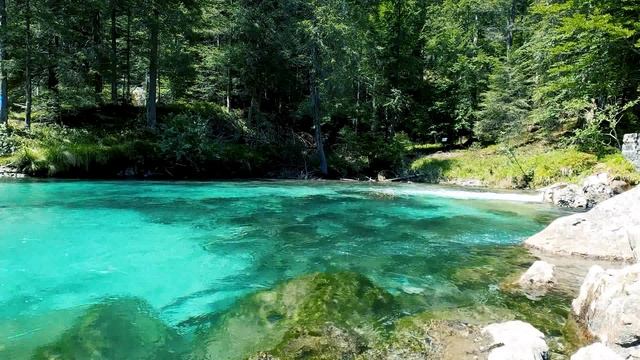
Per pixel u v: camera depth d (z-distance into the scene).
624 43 20.89
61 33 21.19
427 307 5.52
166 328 4.79
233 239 8.77
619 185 14.48
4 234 8.30
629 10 21.25
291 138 31.61
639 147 15.79
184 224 9.88
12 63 19.77
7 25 19.84
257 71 28.69
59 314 5.00
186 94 31.33
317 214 11.84
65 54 21.73
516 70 29.97
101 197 13.02
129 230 9.05
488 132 30.98
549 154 23.27
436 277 6.75
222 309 5.34
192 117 25.11
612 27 19.33
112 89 25.36
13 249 7.40
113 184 16.69
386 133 34.94
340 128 34.78
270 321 4.99
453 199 15.87
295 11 28.66
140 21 23.52
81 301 5.41
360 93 35.81
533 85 29.16
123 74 27.45
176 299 5.62
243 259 7.47
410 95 35.94
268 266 7.14
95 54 22.72
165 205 12.19
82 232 8.70
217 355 4.22
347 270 7.02
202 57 30.31
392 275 6.83
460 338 4.58
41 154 18.17
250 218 10.90
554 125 27.25
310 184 21.08
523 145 27.98
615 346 4.11
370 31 33.09
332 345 4.40
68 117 23.08
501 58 34.81
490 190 20.28
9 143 18.64
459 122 35.00
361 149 31.55
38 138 19.95
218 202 13.27
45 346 4.24
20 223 9.19
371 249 8.38
